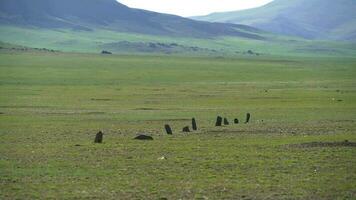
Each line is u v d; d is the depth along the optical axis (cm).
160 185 4416
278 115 10494
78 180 4603
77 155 5841
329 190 4234
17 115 10319
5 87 16850
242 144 6612
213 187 4344
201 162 5394
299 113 10831
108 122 9344
